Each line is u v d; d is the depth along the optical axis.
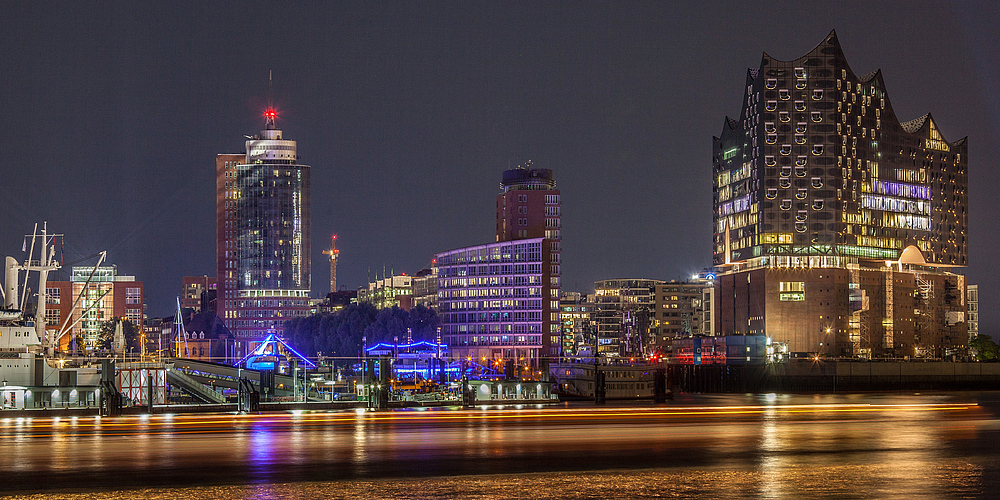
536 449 156.50
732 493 119.69
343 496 118.56
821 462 142.62
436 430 184.25
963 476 130.12
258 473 133.75
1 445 160.12
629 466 139.25
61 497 118.75
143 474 133.12
